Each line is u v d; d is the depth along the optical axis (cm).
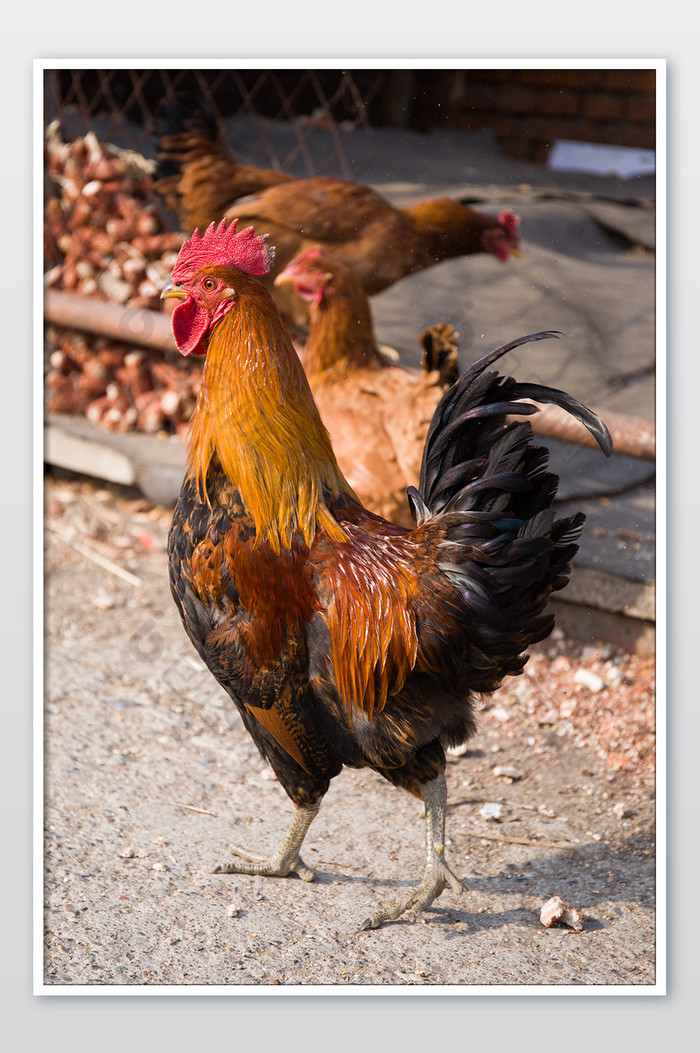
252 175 572
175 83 801
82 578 515
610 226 911
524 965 272
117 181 620
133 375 600
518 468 273
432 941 283
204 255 286
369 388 407
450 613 262
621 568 443
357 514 294
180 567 283
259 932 282
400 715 274
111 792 351
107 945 272
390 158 1039
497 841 340
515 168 1110
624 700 417
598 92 1124
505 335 679
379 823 347
